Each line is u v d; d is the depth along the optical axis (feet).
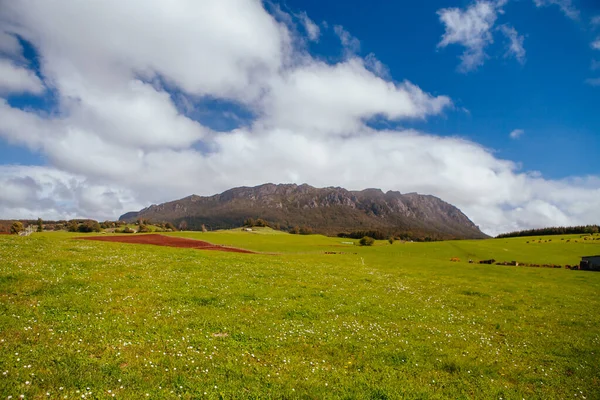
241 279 93.76
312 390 37.52
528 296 112.78
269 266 123.24
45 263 83.97
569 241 460.55
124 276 81.15
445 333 63.00
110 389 33.22
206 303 68.23
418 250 371.15
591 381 47.16
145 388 34.32
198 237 404.16
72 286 67.62
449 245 414.82
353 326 61.72
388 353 50.34
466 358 51.21
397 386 40.45
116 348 42.50
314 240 482.69
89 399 31.50
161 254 126.93
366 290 97.81
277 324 58.90
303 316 66.23
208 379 37.47
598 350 60.13
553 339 65.16
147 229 594.65
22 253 92.99
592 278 180.34
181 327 53.01
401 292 101.71
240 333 52.70
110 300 61.57
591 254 352.08
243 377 38.88
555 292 125.80
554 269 224.53
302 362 44.47
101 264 91.91
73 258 94.79
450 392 40.60
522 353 56.24
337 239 566.77
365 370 44.27
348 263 195.21
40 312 52.11
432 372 45.55
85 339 44.14
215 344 47.85
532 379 46.19
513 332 68.69
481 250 374.84
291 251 322.34
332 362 45.96
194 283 82.48
